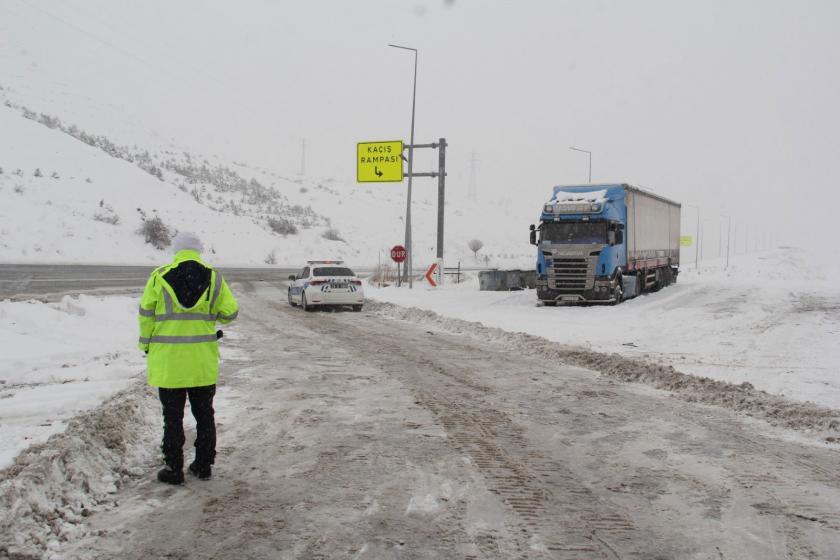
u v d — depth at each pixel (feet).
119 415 22.79
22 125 188.85
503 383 33.76
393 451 21.75
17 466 17.04
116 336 44.83
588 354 40.68
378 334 54.19
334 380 34.22
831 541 14.96
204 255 164.96
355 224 254.27
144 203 176.04
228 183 259.39
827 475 19.62
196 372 18.22
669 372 34.24
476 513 16.46
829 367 38.63
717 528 15.65
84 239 136.56
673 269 116.37
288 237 207.62
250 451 21.68
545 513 16.49
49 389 28.99
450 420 25.98
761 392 30.37
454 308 75.66
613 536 15.14
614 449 22.20
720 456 21.53
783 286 112.78
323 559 13.83
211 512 16.40
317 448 22.04
